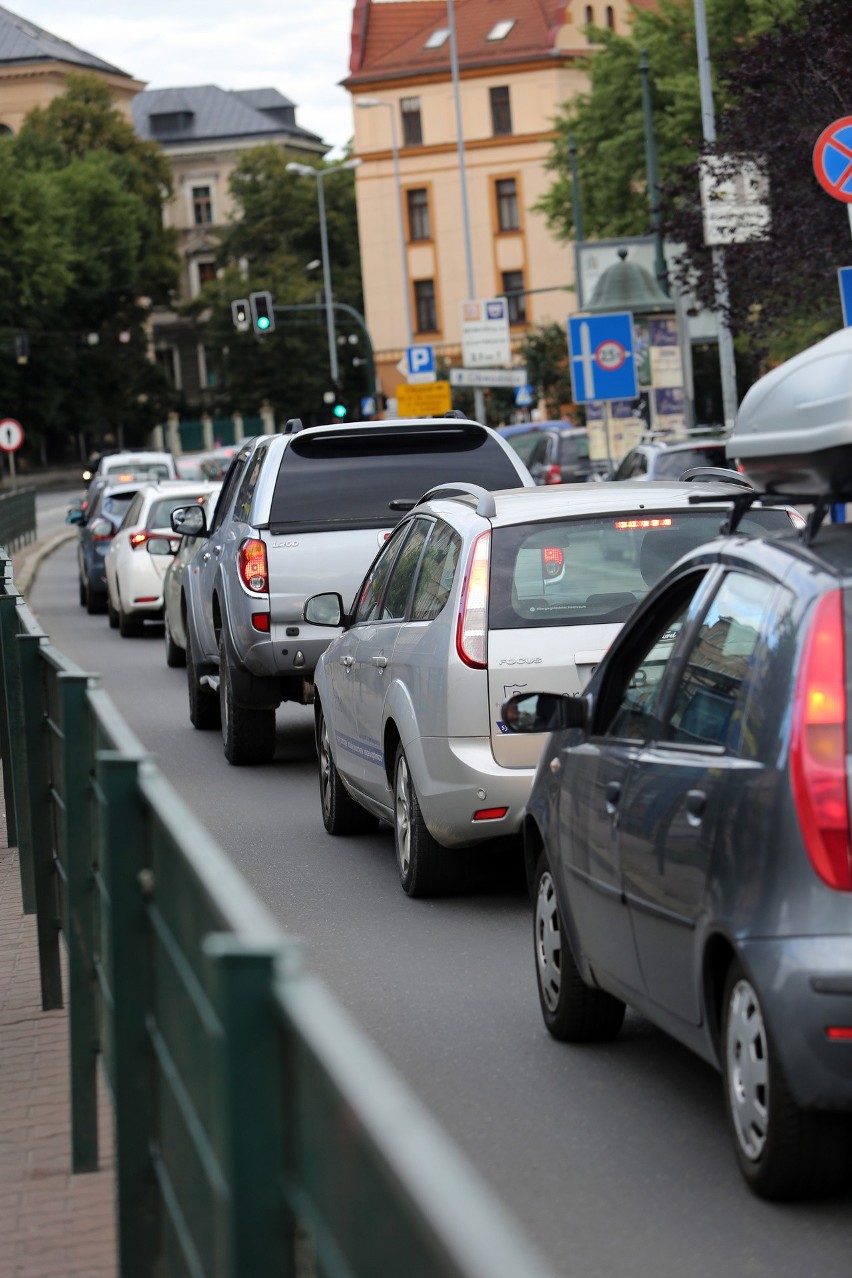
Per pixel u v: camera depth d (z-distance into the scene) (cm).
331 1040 311
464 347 7325
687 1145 832
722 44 7206
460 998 1111
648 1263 697
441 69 15138
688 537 1371
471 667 1314
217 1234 394
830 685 734
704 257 4453
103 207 15700
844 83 3856
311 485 2081
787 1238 715
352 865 1559
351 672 1586
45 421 14938
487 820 1314
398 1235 273
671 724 871
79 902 826
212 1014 392
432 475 2098
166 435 17762
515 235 15188
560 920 1005
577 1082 939
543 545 1348
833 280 4000
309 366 17238
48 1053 1013
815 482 794
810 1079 711
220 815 1861
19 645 1095
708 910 772
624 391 4944
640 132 8131
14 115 18288
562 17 15025
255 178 17800
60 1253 716
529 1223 743
